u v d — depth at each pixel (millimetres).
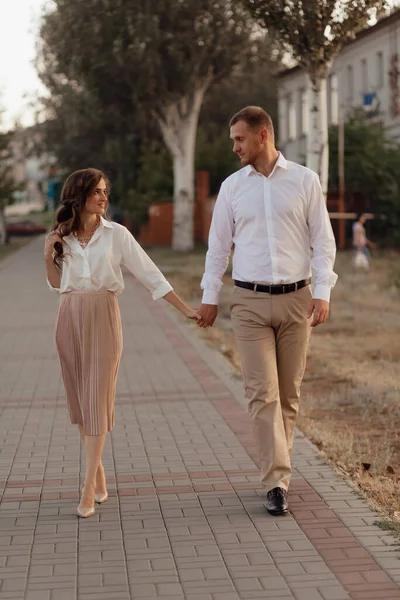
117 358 6086
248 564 5129
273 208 6035
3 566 5168
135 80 38625
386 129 39719
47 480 6910
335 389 11156
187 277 29422
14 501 6383
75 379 6105
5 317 18750
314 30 15234
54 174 57875
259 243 6070
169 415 9250
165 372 11898
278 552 5305
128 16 35938
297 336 6191
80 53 37500
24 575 5027
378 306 20156
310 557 5211
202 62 39906
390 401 10242
